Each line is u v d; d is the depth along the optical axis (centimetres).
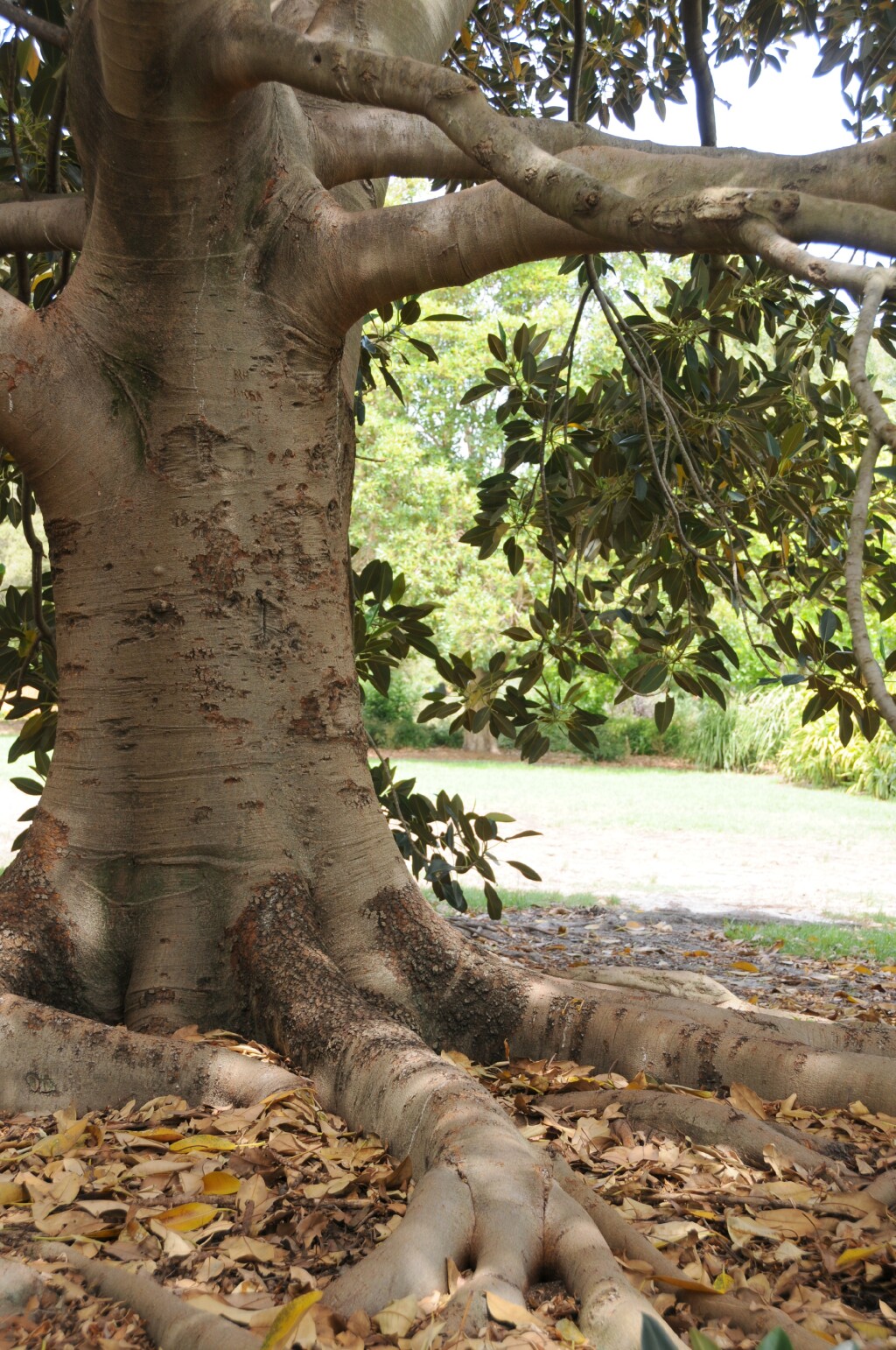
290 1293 198
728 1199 245
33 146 511
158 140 312
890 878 1113
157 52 288
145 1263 209
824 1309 198
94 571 356
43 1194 233
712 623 550
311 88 266
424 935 361
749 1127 280
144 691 353
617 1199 244
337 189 430
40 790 535
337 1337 176
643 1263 205
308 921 347
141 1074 293
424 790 1747
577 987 372
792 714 2219
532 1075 333
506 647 2364
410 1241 199
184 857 352
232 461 352
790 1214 235
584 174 227
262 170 340
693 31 565
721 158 275
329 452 371
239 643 354
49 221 403
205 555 351
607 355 2308
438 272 326
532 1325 179
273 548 357
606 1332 180
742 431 523
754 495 550
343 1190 241
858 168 261
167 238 337
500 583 2370
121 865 354
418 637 533
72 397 343
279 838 355
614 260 2302
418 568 2333
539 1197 216
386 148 388
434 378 2477
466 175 394
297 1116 276
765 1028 351
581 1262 199
